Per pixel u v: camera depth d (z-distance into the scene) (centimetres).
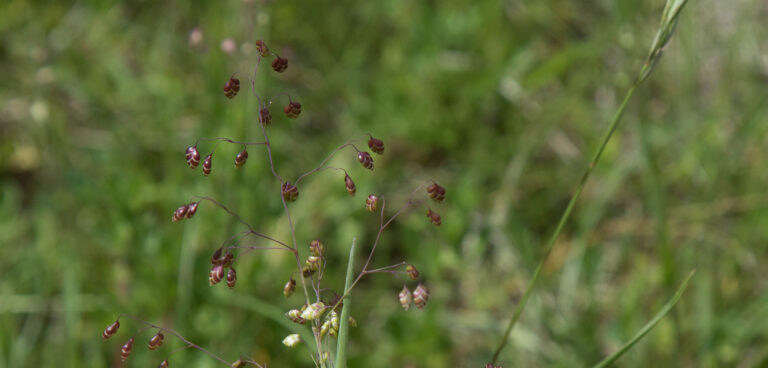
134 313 63
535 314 65
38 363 64
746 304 64
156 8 88
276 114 79
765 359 60
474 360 64
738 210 71
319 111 82
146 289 64
